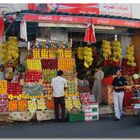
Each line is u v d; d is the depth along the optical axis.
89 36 14.05
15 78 13.73
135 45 16.77
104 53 15.67
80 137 10.03
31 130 11.34
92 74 16.55
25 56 14.56
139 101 12.54
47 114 13.42
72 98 13.88
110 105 15.12
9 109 12.91
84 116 13.55
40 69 13.75
